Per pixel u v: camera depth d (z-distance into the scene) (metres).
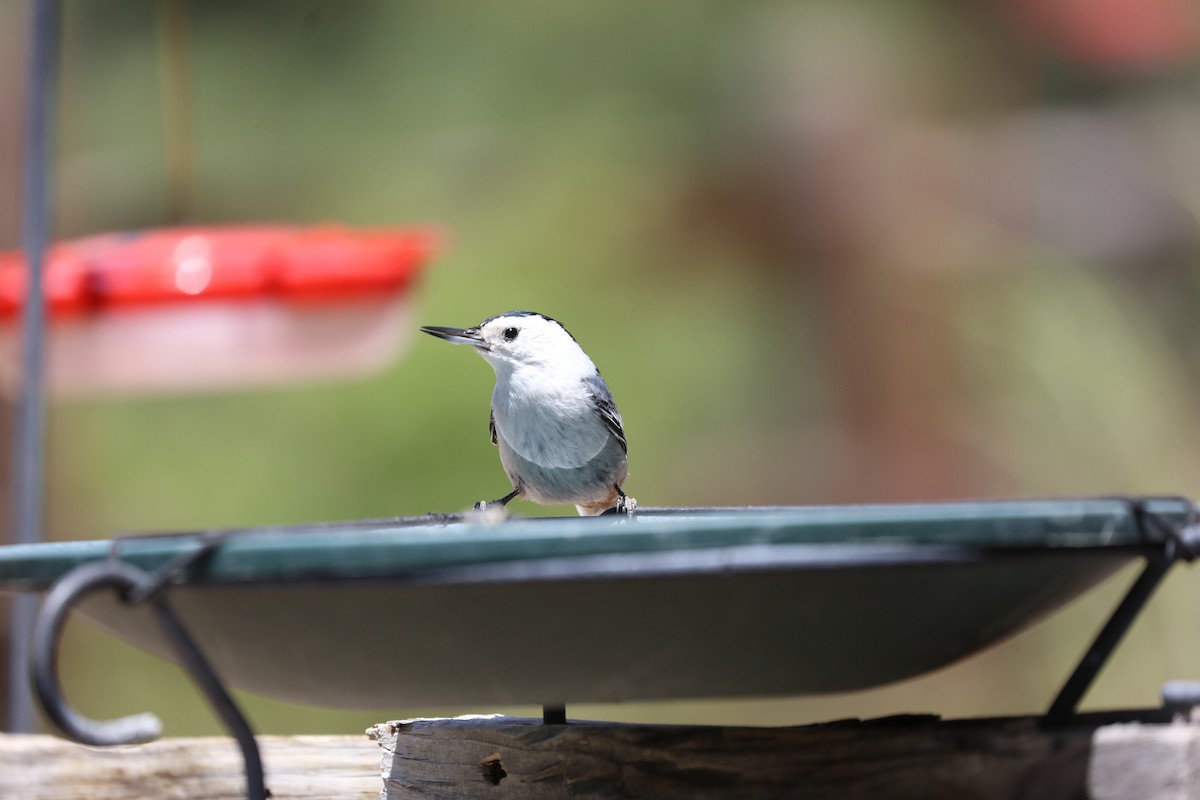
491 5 18.41
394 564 2.71
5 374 7.92
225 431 14.73
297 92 17.98
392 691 3.16
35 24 6.33
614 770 3.54
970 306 16.47
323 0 18.25
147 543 2.84
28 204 6.30
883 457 16.75
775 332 17.45
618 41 18.36
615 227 17.27
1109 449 12.83
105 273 6.54
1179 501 3.11
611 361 16.59
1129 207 16.62
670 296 17.27
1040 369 13.53
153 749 3.92
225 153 17.48
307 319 6.81
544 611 2.82
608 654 2.95
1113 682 10.72
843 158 17.97
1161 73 17.92
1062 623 11.66
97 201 16.89
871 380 17.06
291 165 17.53
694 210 17.78
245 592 2.87
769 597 2.82
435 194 17.34
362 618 2.89
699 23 18.38
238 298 6.62
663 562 2.69
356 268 6.70
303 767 4.02
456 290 16.38
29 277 6.27
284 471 14.44
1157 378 13.22
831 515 2.75
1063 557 2.95
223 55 18.05
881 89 18.20
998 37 18.81
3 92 15.14
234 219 17.28
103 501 14.52
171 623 2.88
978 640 3.15
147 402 14.82
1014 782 3.23
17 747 3.86
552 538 2.70
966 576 2.88
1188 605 10.61
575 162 17.64
